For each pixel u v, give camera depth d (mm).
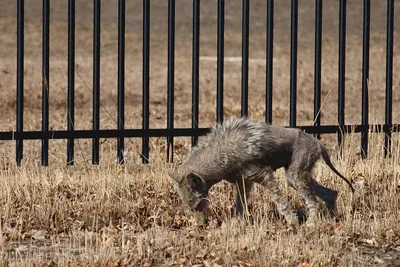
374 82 31641
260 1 49812
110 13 47094
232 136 12062
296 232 11688
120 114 14516
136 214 12445
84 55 37281
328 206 12406
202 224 11992
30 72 32250
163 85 30094
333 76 33031
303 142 12219
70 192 13023
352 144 15078
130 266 10289
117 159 14617
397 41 42219
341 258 10672
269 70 14992
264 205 12625
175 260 10484
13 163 14781
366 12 15445
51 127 20594
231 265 10258
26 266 10125
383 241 11367
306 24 45594
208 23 45969
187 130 14703
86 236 11078
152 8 48125
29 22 44031
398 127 15602
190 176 11859
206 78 32188
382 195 13477
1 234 11109
